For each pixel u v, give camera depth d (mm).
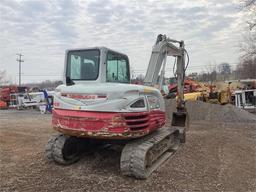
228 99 24234
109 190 6418
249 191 6582
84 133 7152
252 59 26672
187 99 23000
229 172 7855
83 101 7277
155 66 9406
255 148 10961
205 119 20156
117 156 8883
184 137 10898
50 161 8266
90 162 8383
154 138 7922
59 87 7844
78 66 7875
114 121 6973
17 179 7043
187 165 8305
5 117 21266
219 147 10805
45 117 21125
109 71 7910
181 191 6438
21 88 34625
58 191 6344
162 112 8664
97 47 7719
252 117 20594
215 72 67125
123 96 7066
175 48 10727
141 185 6711
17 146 10625
